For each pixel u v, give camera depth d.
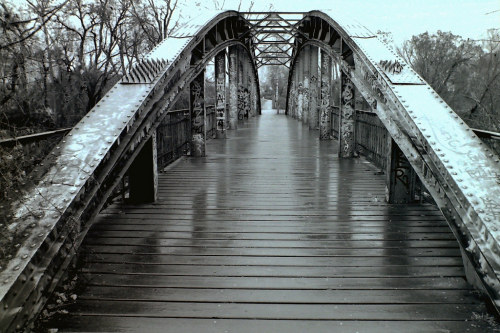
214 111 16.70
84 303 3.45
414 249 4.59
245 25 17.45
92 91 14.73
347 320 3.23
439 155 4.04
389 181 6.31
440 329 3.12
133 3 17.84
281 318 3.25
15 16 7.56
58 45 14.38
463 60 20.47
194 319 3.23
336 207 6.14
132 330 3.09
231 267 4.12
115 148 4.41
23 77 7.43
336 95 25.03
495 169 3.87
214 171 8.91
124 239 4.84
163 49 7.51
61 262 3.35
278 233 5.06
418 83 5.61
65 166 3.95
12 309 2.69
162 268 4.09
